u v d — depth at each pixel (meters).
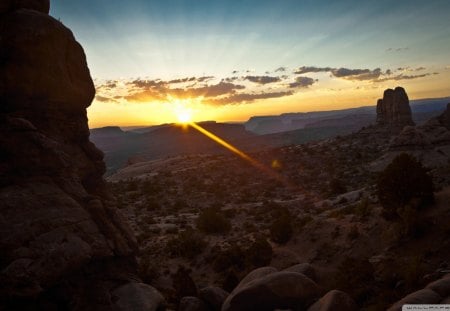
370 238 27.70
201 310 20.39
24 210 14.48
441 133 83.19
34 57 17.14
